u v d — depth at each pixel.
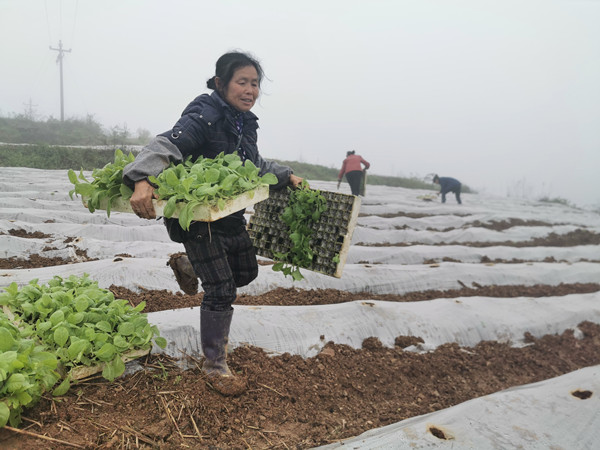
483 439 2.57
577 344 4.78
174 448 2.26
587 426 2.83
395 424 2.88
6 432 1.98
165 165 2.36
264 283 4.79
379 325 4.06
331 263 2.96
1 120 17.05
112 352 2.52
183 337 3.08
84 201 2.52
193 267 2.63
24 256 4.76
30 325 2.62
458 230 9.98
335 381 3.26
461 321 4.48
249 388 2.85
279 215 3.14
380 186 20.16
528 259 8.51
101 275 4.14
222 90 2.70
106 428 2.23
